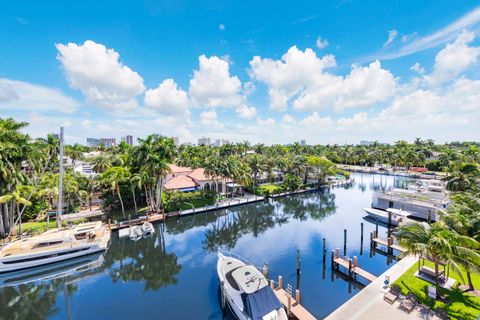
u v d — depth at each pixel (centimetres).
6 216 3133
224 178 5612
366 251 2948
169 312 1880
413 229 1869
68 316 1864
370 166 11462
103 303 2012
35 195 3406
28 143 3259
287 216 4497
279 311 1664
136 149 4309
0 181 2886
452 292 1814
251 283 1823
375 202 4753
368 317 1582
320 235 3503
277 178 7550
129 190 4619
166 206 4344
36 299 2098
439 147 13250
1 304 2038
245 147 11462
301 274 2394
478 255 1619
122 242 3291
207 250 3044
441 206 3862
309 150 12619
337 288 2155
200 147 11144
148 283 2317
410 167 10506
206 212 4572
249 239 3381
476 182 3691
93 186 4653
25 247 2627
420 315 1576
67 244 2781
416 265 2283
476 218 1970
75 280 2409
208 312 1875
